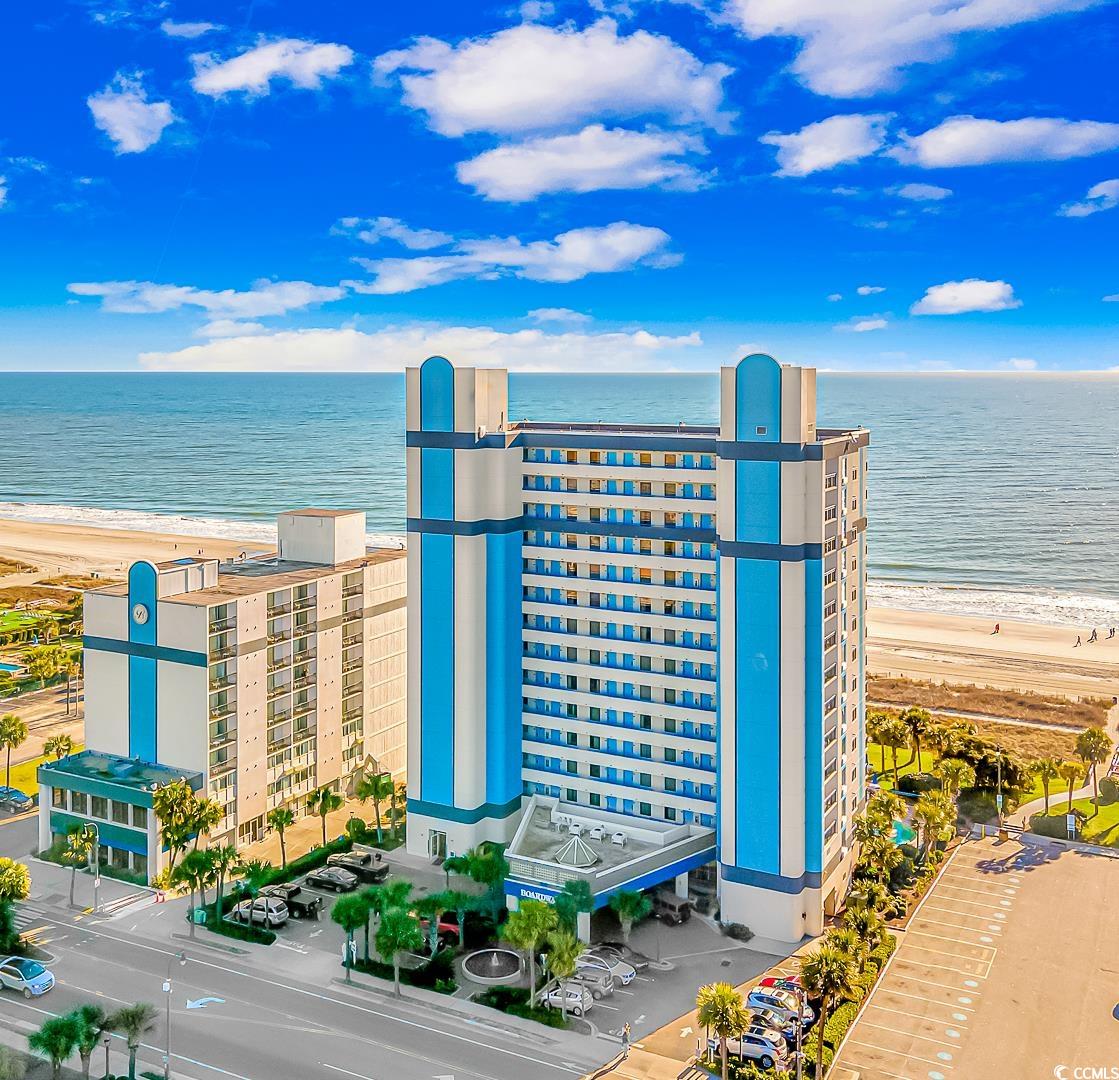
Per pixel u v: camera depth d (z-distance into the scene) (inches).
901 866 3686.0
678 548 3572.8
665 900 3469.5
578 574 3757.4
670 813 3609.7
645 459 3604.8
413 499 3715.6
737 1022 2450.8
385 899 3075.8
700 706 3555.6
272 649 4003.4
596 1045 2726.4
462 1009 2883.9
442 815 3779.5
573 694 3769.7
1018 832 4101.9
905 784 4475.9
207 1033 2765.7
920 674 6648.6
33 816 4222.4
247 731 3905.0
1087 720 5684.1
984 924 3380.9
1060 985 3024.1
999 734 5423.2
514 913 2962.6
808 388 3189.0
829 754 3366.1
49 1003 2888.8
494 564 3730.3
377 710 4581.7
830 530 3304.6
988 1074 2610.7
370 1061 2650.1
